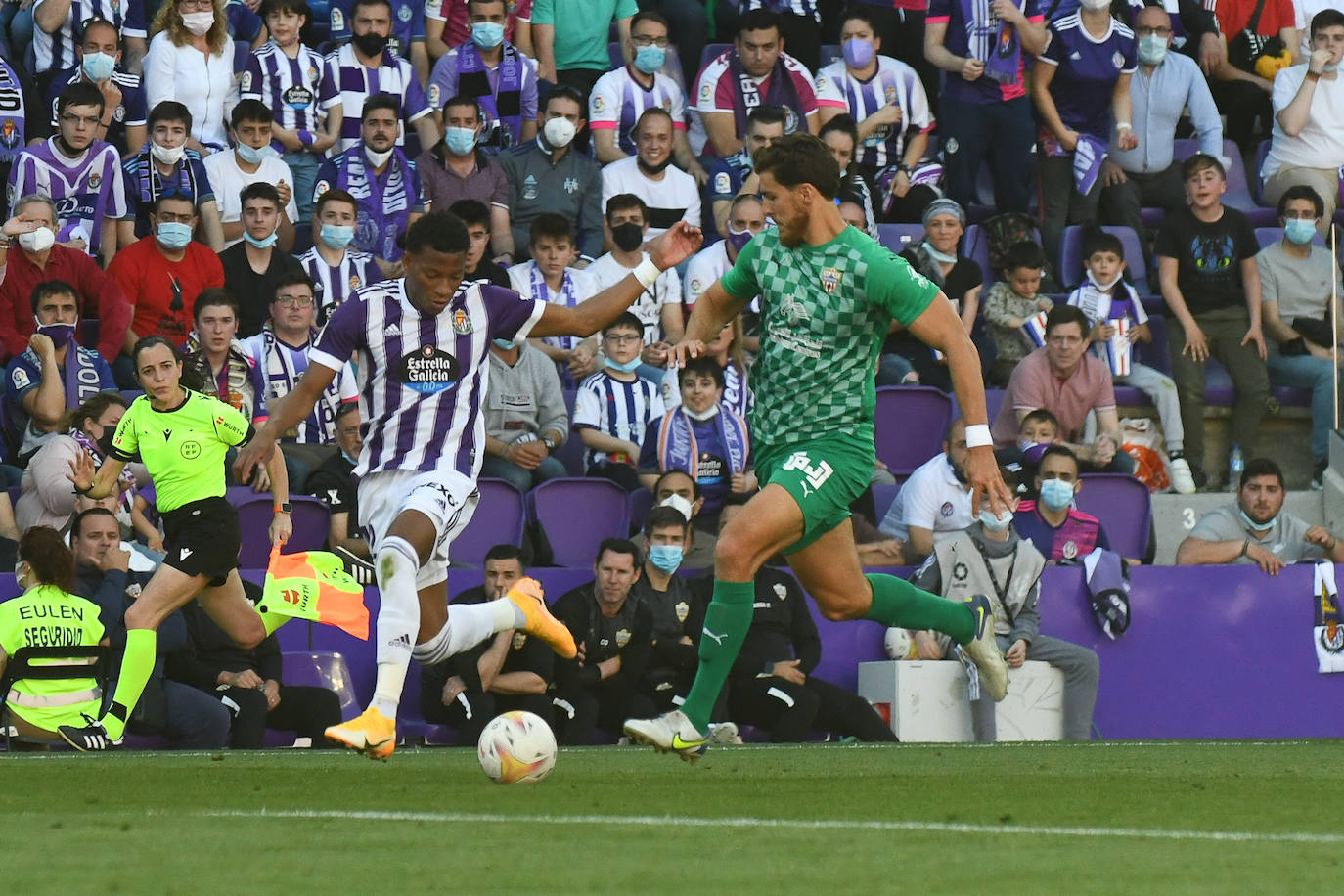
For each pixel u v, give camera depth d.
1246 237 42.00
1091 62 45.56
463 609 19.25
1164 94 46.81
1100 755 23.25
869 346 17.59
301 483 33.47
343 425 33.00
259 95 42.03
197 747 28.27
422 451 18.47
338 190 38.06
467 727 29.14
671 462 34.38
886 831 12.44
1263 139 51.28
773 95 44.16
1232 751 24.52
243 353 35.03
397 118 40.59
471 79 44.06
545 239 37.97
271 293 37.75
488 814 13.94
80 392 34.72
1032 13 45.66
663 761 21.23
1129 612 32.97
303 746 29.61
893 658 32.53
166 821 13.37
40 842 11.79
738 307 18.62
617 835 12.14
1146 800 15.31
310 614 25.61
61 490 31.14
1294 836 12.25
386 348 18.36
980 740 31.42
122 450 24.33
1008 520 31.97
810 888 9.46
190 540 24.39
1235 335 41.91
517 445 35.00
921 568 32.22
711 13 50.50
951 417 38.09
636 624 30.55
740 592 17.06
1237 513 35.84
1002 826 12.94
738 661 30.89
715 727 30.17
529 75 44.53
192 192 39.03
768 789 16.36
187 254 37.19
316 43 47.81
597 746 27.52
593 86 46.94
